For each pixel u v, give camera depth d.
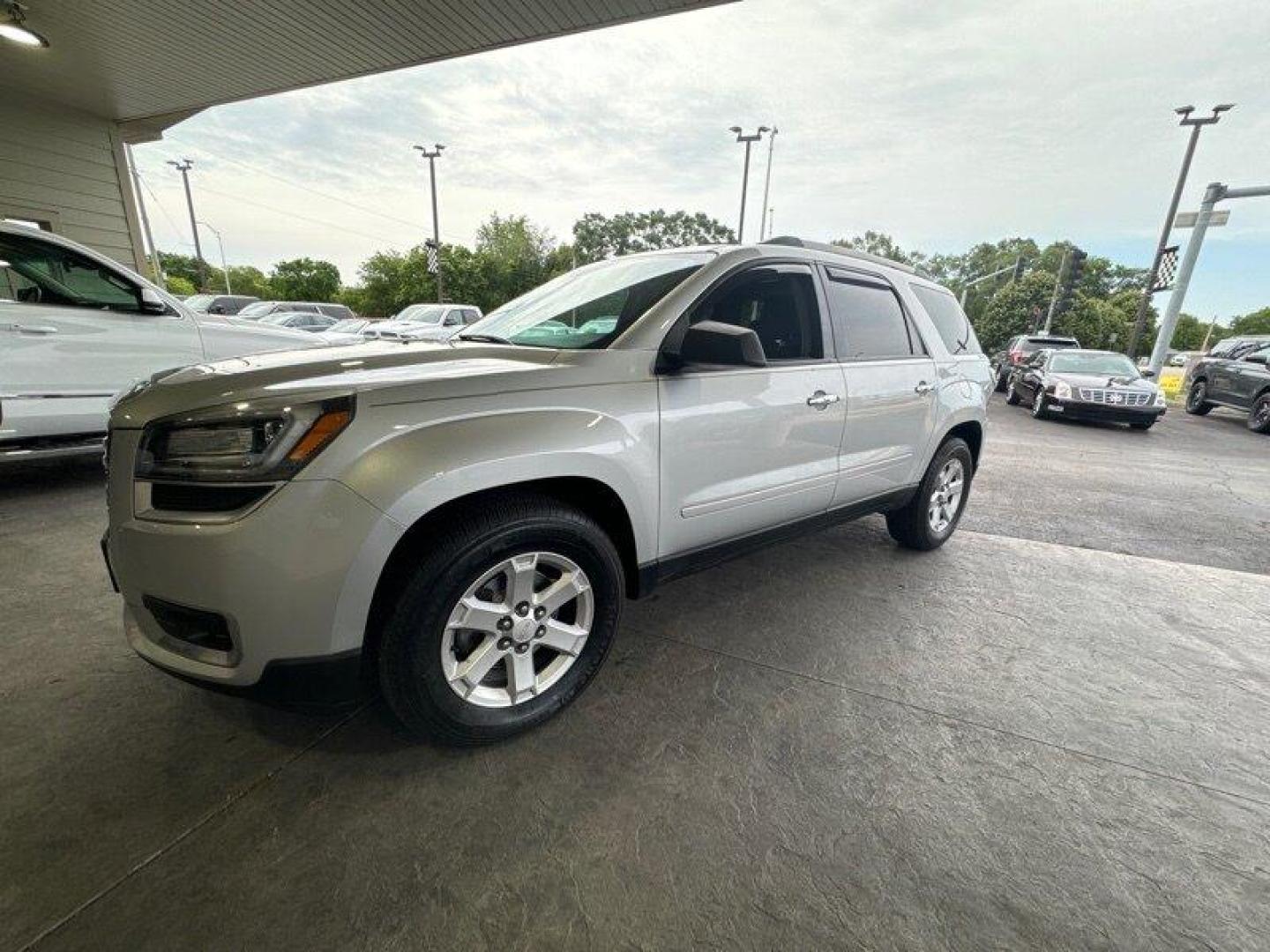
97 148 8.20
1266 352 11.01
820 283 2.73
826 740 1.91
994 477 6.00
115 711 1.92
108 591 2.74
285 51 6.42
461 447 1.59
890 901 1.37
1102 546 3.95
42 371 3.93
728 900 1.36
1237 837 1.57
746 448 2.35
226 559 1.41
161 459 1.51
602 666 2.24
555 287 2.82
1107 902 1.38
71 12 5.63
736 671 2.29
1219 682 2.31
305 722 1.91
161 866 1.39
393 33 6.04
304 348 2.11
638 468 1.99
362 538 1.46
